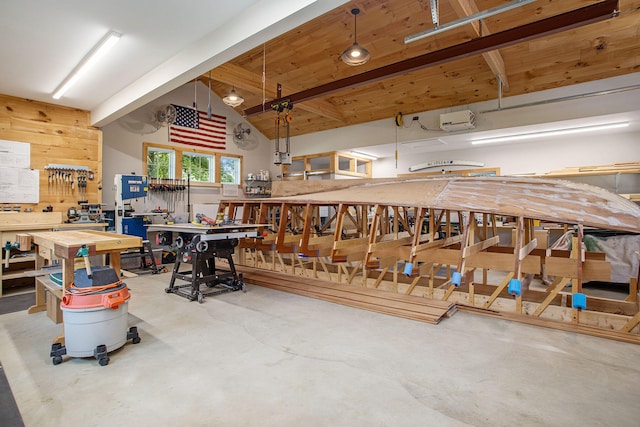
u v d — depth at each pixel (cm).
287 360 229
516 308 310
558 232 578
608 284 496
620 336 257
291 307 353
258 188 934
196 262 383
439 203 324
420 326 292
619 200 275
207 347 253
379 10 505
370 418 164
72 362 231
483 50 362
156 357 236
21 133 514
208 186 846
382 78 430
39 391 194
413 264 308
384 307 333
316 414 168
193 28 342
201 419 165
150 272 552
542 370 211
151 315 329
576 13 310
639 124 571
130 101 472
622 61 493
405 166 895
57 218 509
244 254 579
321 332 281
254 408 174
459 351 240
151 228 424
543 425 158
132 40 361
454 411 169
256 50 623
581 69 522
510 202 299
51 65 413
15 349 254
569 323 283
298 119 866
